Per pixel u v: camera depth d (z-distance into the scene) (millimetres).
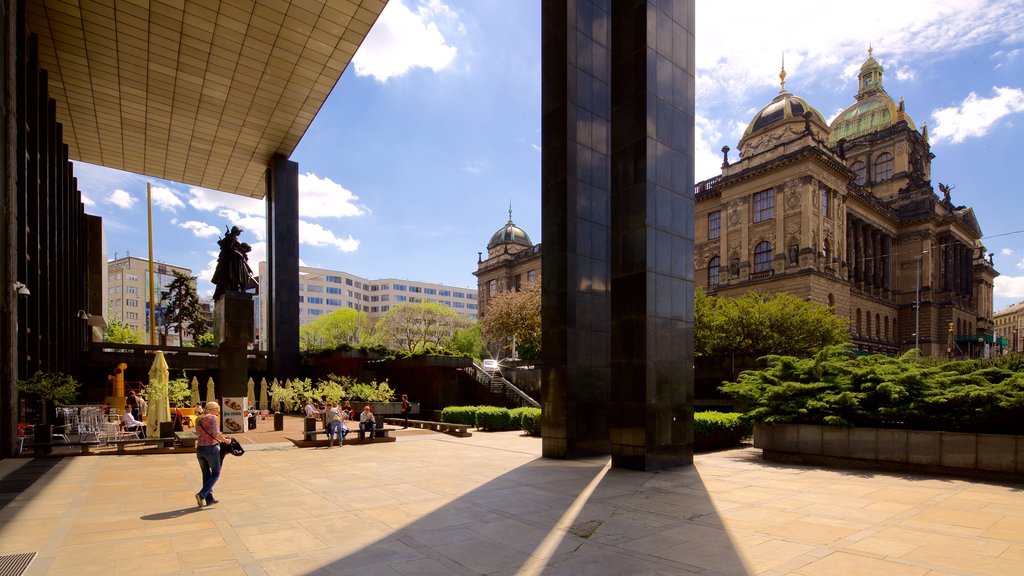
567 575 6059
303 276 141250
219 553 6828
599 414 16688
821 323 35469
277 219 45906
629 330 14086
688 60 15758
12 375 16719
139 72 34281
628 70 14867
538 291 54750
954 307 72000
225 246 25594
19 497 10250
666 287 14352
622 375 14133
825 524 8039
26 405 22391
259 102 38469
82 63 32906
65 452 16969
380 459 15562
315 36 31797
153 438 17578
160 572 6133
